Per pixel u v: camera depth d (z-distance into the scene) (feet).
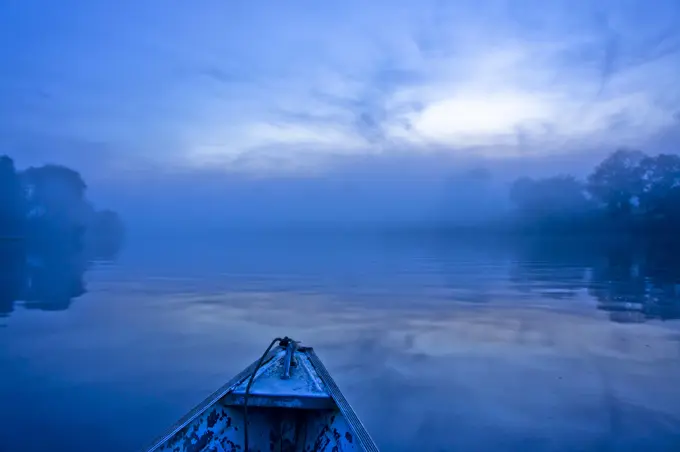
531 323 36.42
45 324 36.86
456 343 30.37
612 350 28.45
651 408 19.53
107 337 32.32
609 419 18.51
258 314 40.98
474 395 21.12
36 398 20.66
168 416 18.88
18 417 18.62
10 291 56.70
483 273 78.59
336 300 48.83
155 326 36.01
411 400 20.54
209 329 34.99
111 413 19.13
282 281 67.72
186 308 44.32
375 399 20.68
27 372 24.31
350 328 35.06
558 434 17.24
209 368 25.11
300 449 12.02
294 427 12.45
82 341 31.12
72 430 17.54
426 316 39.58
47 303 47.39
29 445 16.31
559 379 23.25
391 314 40.63
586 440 16.81
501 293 53.21
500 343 30.32
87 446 16.30
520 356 27.30
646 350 28.43
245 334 33.24
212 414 11.59
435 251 161.07
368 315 40.27
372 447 9.83
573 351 28.27
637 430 17.54
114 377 23.62
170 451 10.55
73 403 20.12
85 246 213.25
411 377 23.62
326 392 12.13
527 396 20.95
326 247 205.36
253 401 11.81
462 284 62.69
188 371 24.57
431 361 26.37
